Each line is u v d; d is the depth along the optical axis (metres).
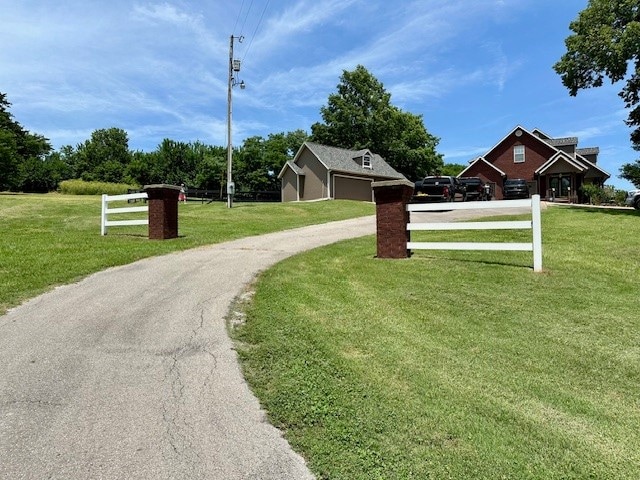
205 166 51.56
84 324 4.94
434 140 53.38
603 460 2.84
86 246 10.12
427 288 6.77
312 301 5.98
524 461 2.79
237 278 7.21
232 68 24.20
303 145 35.22
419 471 2.63
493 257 9.09
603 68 19.11
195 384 3.60
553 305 6.01
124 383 3.58
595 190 32.72
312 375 3.83
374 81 49.72
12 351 4.14
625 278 7.39
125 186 40.97
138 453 2.69
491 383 3.85
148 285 6.72
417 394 3.59
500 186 37.75
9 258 8.30
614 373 4.13
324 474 2.58
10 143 44.09
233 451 2.76
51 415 3.07
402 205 9.01
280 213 21.45
